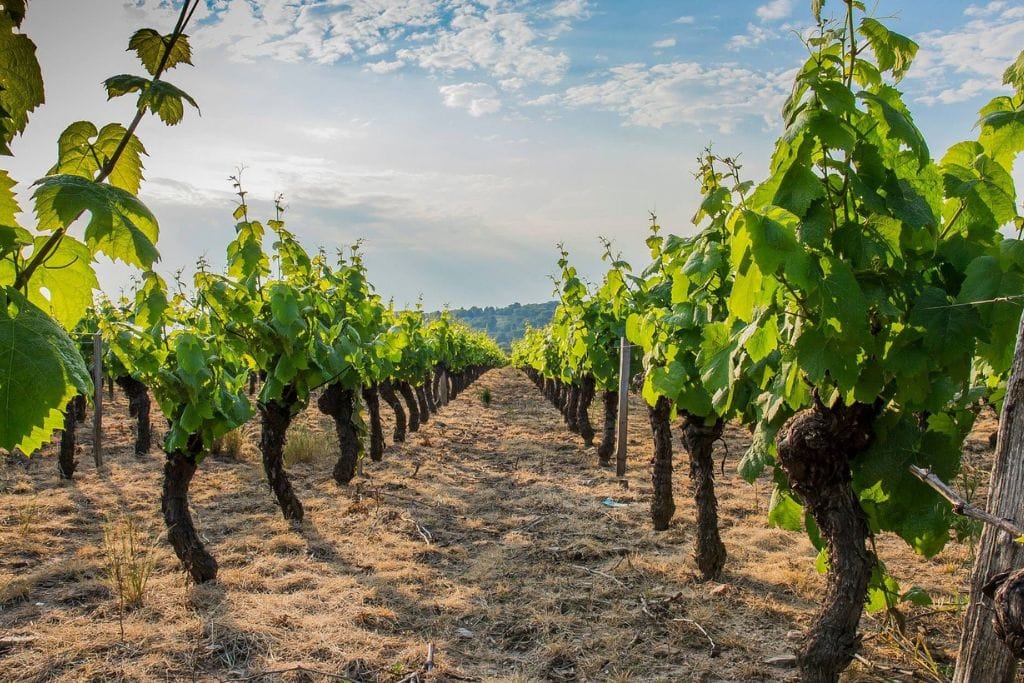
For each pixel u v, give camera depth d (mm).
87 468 9000
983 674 2580
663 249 4949
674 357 4855
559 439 12922
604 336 9562
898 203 2641
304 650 4004
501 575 5375
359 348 7801
